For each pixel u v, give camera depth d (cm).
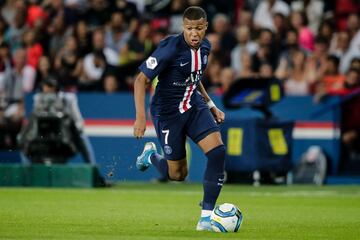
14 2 7169
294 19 6531
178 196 4409
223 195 4519
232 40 6431
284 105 5566
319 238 2573
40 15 6856
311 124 5553
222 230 2680
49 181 5084
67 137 5059
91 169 5069
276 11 6538
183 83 2728
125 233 2622
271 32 6178
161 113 2789
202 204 2730
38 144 5066
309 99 5553
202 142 2703
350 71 5728
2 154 5756
